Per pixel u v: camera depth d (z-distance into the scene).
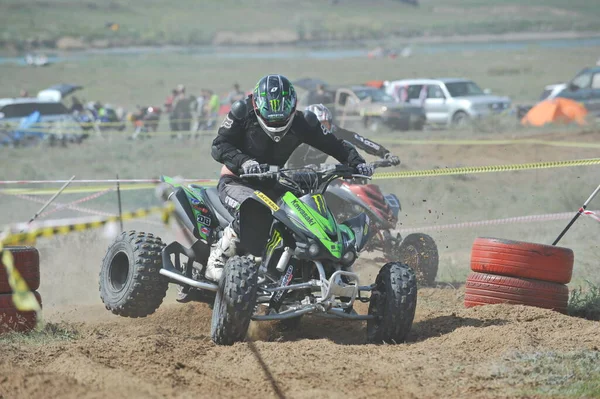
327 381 12.74
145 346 14.59
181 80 135.62
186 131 75.12
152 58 184.75
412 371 13.31
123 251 18.23
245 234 16.20
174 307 20.41
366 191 23.27
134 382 12.18
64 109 80.62
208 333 17.58
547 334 15.66
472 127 68.06
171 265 17.27
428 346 15.12
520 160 48.88
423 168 47.47
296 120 17.08
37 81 136.88
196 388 12.30
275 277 16.03
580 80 74.81
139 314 17.89
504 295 18.28
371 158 44.19
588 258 26.64
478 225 32.34
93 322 19.02
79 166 57.22
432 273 23.17
